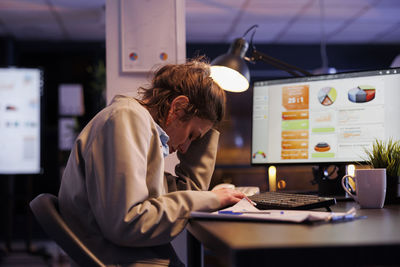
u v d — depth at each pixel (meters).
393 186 1.29
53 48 7.08
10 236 3.47
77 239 0.98
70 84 7.11
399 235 0.70
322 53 7.51
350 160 1.54
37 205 1.02
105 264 0.98
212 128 1.44
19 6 5.51
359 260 0.62
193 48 7.39
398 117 1.49
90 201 0.99
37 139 3.30
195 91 1.21
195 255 1.21
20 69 3.26
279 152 1.66
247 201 1.12
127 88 2.03
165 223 0.95
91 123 1.08
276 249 0.61
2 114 3.27
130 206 0.92
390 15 6.01
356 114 1.55
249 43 2.06
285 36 7.05
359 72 1.55
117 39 2.03
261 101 1.71
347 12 5.89
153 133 1.07
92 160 0.99
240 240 0.67
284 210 1.06
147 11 2.04
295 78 1.66
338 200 1.43
